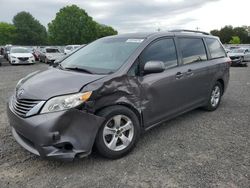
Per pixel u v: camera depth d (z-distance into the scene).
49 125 3.01
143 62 3.88
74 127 3.11
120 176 3.17
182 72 4.50
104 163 3.46
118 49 4.10
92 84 3.26
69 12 59.91
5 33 86.50
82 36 60.19
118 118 3.49
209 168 3.33
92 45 4.73
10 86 9.22
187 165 3.41
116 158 3.57
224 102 6.66
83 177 3.15
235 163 3.46
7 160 3.54
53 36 60.50
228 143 4.09
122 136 3.59
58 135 3.03
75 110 3.08
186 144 4.05
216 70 5.52
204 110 5.78
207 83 5.29
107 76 3.45
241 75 13.01
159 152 3.78
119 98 3.48
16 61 20.25
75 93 3.13
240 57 19.14
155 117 4.11
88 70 3.79
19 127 3.28
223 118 5.32
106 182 3.05
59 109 3.05
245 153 3.75
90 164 3.44
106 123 3.38
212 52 5.60
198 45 5.18
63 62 4.51
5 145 3.97
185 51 4.74
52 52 23.30
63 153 3.09
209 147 3.95
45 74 3.87
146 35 4.29
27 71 15.23
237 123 5.03
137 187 2.96
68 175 3.20
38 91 3.26
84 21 60.47
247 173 3.21
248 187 2.94
